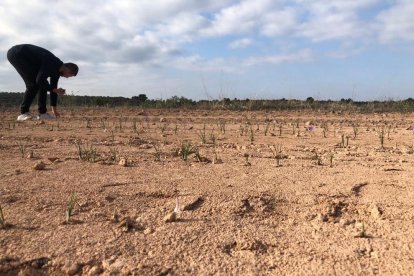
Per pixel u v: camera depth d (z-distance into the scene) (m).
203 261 2.11
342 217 2.66
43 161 3.99
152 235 2.35
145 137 6.25
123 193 2.94
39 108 8.99
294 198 2.89
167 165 3.87
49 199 2.79
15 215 2.54
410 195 2.94
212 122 9.60
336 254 2.18
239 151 4.79
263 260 2.13
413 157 4.41
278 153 4.61
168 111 13.67
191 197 2.85
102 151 4.68
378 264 2.08
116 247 2.21
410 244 2.27
